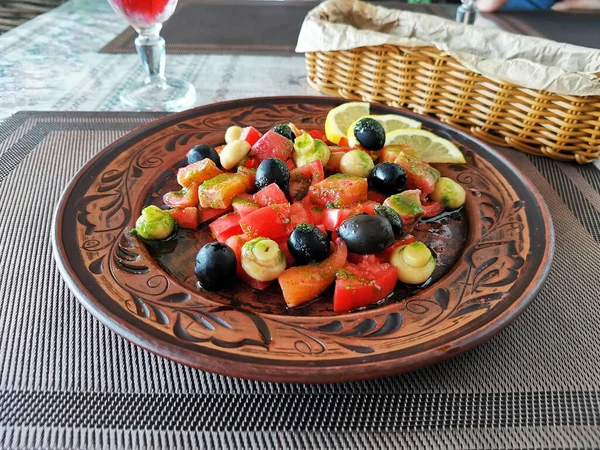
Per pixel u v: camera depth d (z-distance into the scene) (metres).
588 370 0.18
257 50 0.48
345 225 0.21
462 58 0.32
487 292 0.19
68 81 0.41
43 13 0.62
